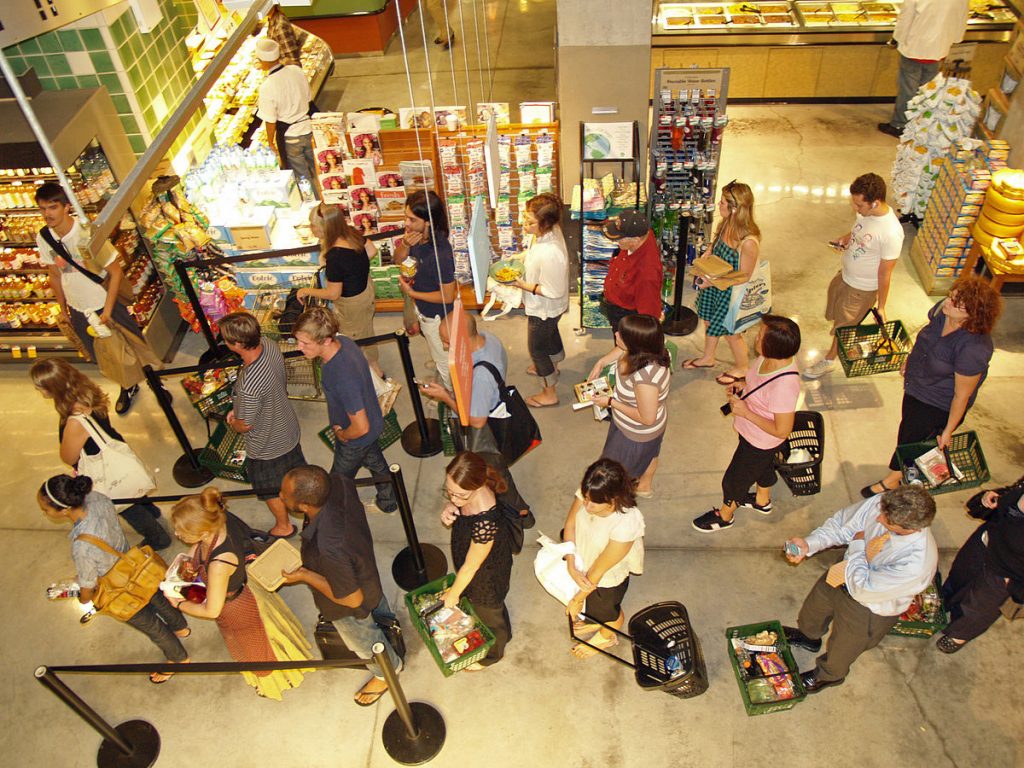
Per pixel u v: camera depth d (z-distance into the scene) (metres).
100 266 5.95
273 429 4.88
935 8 8.52
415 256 5.44
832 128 9.89
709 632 4.83
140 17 6.68
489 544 3.82
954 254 6.94
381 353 7.15
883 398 6.33
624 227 5.33
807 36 9.77
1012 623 4.75
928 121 7.57
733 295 5.94
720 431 6.16
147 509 5.51
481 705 4.55
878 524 3.90
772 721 4.38
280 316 6.48
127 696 4.78
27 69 6.32
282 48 8.35
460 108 7.31
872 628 3.97
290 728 4.55
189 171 7.09
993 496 4.21
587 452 6.06
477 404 4.62
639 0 6.49
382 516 5.70
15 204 6.53
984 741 4.23
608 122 7.18
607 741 4.36
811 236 8.17
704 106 7.00
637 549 4.10
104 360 6.33
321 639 4.61
